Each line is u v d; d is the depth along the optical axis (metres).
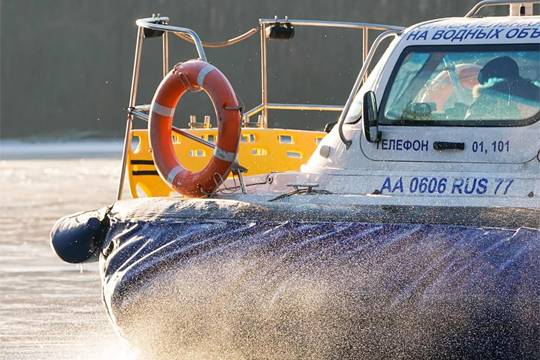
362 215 14.52
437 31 16.36
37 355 18.00
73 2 172.62
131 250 15.36
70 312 21.50
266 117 21.95
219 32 141.62
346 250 14.40
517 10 17.88
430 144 15.75
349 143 16.30
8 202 48.03
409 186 15.46
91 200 48.81
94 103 168.62
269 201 15.20
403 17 110.44
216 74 16.17
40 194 52.94
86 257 16.45
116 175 71.00
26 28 172.75
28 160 99.25
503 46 15.88
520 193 14.84
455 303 13.98
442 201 14.65
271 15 135.12
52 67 170.88
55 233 16.66
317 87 102.00
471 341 14.10
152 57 133.75
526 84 15.60
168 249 15.06
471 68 15.95
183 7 143.88
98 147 146.62
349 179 15.91
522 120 15.45
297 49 104.19
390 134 16.00
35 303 22.44
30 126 169.62
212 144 16.50
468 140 15.57
